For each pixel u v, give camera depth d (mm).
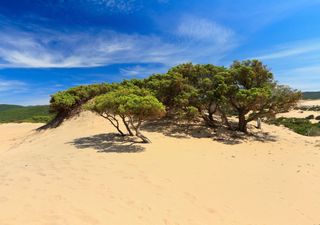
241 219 6320
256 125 22453
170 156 11602
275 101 17062
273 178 9523
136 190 7281
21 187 7020
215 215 6359
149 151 12227
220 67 20219
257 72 18203
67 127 21375
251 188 8398
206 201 7086
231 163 11273
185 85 18500
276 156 13180
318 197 7988
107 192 6945
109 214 5672
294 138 19016
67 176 8148
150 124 19375
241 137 17406
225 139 16562
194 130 18203
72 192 6758
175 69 20719
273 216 6637
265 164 11484
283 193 8156
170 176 8781
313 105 75000
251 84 18125
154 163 10203
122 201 6457
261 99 16109
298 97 16969
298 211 7008
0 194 6441
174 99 18328
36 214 5348
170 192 7398
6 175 8258
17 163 10086
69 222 5082
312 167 11203
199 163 10836
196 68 19828
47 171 8688
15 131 28312
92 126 19656
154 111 13055
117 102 13367
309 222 6465
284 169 10781
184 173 9266
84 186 7277
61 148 12938
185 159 11289
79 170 8820
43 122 38688
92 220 5285
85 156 10906
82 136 16266
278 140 17562
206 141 15680
